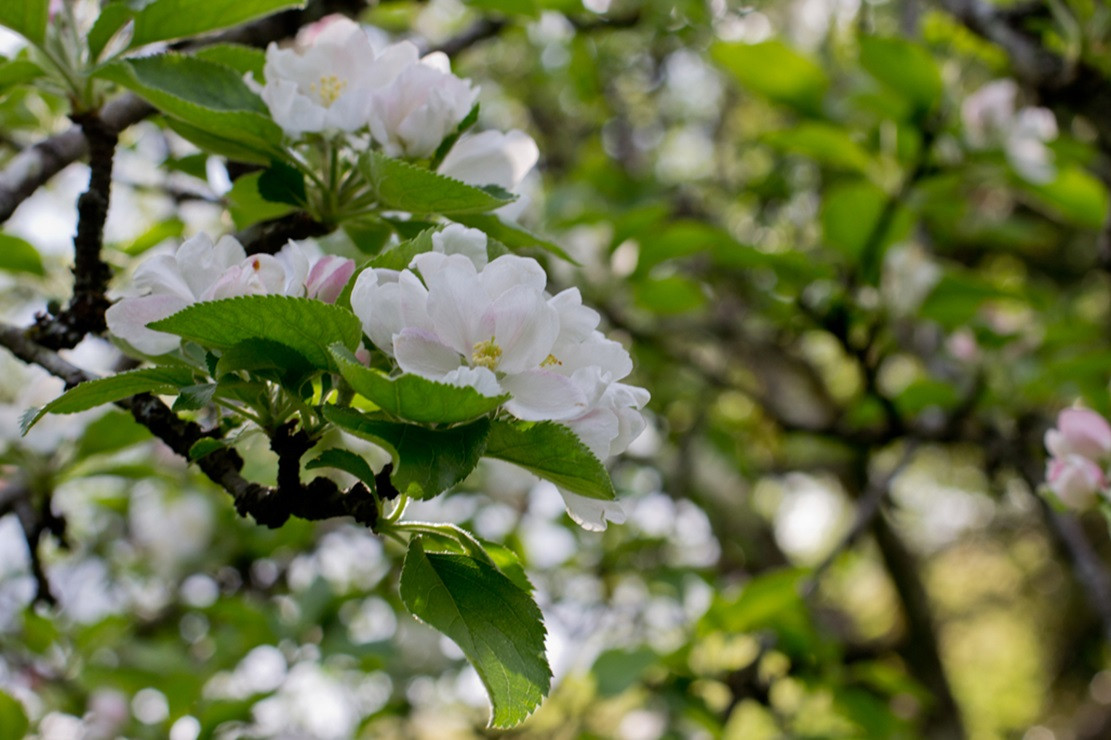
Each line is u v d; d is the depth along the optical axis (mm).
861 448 3871
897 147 3496
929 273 3525
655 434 5383
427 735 4277
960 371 3869
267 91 1599
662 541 4781
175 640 4102
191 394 1227
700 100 6621
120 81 1646
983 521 9797
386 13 3752
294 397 1229
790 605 3496
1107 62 3082
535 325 1194
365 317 1205
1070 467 2131
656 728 3871
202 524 4191
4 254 2453
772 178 4980
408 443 1143
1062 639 10734
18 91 2561
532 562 4484
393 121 1610
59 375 1661
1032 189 3607
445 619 1272
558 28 4109
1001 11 3439
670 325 5016
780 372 5777
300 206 1754
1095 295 6637
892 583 5816
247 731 3281
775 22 5098
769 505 7176
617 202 4879
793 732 3965
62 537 2529
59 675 3578
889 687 3875
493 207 1581
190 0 1730
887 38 3230
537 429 1166
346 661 3773
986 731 11289
